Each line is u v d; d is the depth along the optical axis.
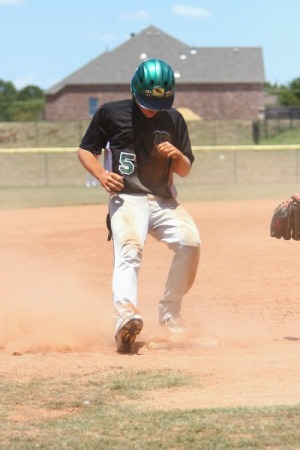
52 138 143.12
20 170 114.19
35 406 13.07
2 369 15.66
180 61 181.25
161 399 13.37
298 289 25.91
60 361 16.38
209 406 12.81
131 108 18.02
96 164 18.20
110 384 14.36
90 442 11.04
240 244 37.56
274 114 158.62
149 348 17.73
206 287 26.89
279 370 15.16
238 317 21.92
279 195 72.44
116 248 17.98
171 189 18.59
